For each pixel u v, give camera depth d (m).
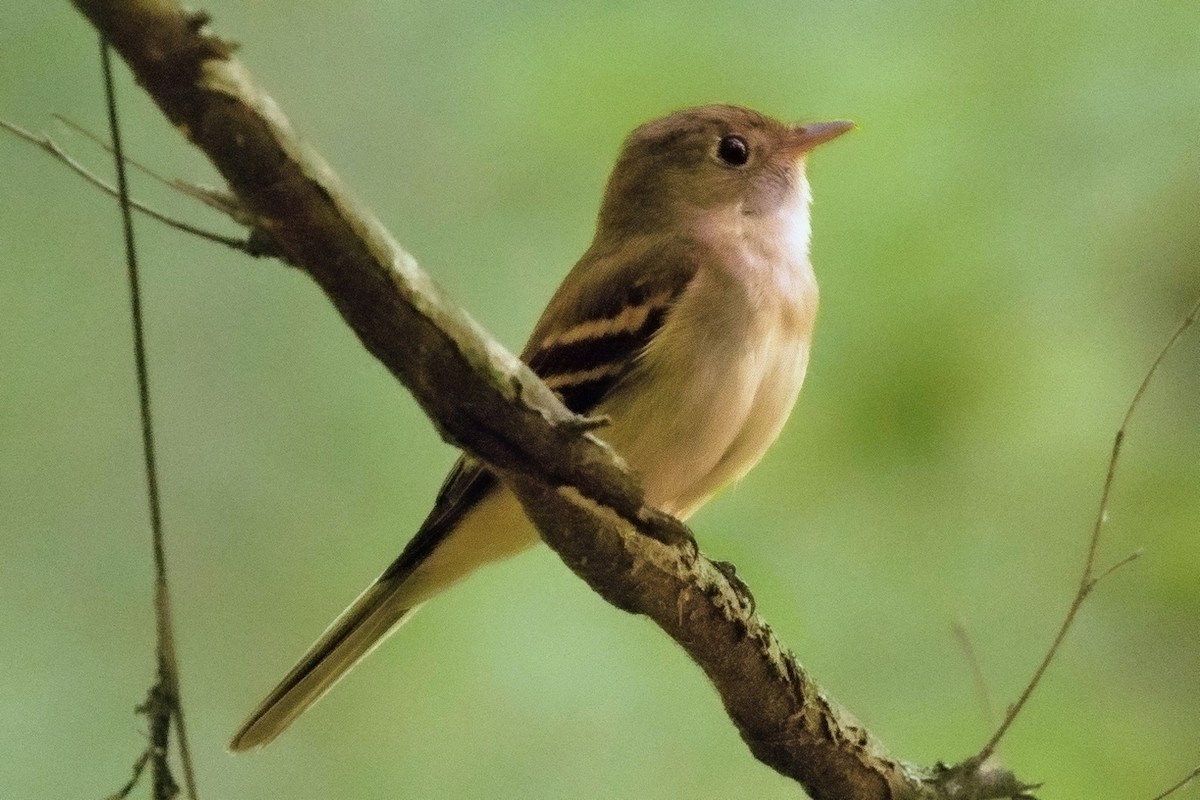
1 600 12.15
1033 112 10.66
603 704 11.66
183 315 12.77
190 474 12.57
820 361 10.50
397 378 5.77
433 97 12.15
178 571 12.38
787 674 7.37
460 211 12.12
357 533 12.48
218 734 11.98
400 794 11.59
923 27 10.88
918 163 10.59
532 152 11.64
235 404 12.80
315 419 12.77
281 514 12.56
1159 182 10.44
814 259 10.53
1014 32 10.78
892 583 10.59
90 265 12.55
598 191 11.64
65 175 12.18
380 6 12.38
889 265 10.45
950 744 10.20
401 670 11.84
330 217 5.18
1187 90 10.54
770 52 10.95
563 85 11.13
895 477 10.51
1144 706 10.15
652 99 11.02
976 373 10.32
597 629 11.81
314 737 11.84
